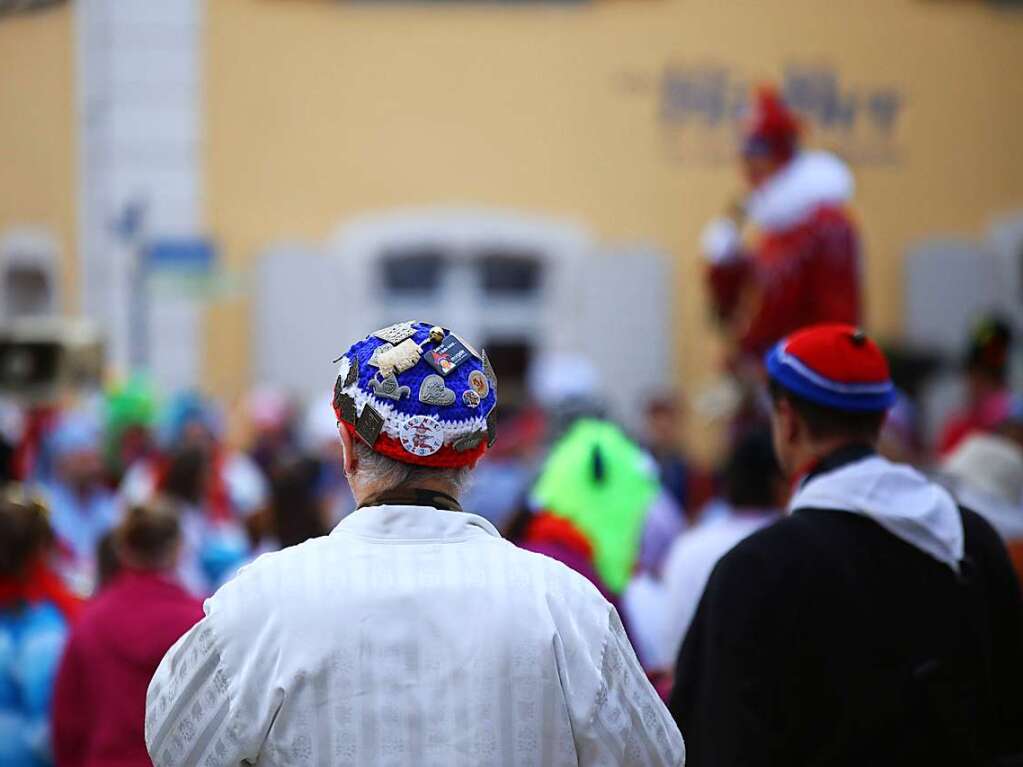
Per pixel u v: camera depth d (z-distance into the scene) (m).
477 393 6.60
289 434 31.19
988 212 39.16
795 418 8.80
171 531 12.08
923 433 35.94
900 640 8.04
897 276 39.16
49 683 12.46
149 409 24.47
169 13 34.41
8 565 12.66
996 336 22.09
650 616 13.42
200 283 31.44
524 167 38.09
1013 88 38.94
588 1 37.97
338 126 37.25
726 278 20.59
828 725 7.98
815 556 8.12
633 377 38.38
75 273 32.22
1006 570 8.61
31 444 23.38
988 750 8.35
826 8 38.22
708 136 38.12
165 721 6.21
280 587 6.26
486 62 37.88
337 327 37.34
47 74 27.06
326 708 6.07
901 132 38.78
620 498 12.12
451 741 6.08
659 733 6.40
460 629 6.21
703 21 38.03
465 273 38.72
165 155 34.81
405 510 6.50
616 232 38.22
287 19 36.66
